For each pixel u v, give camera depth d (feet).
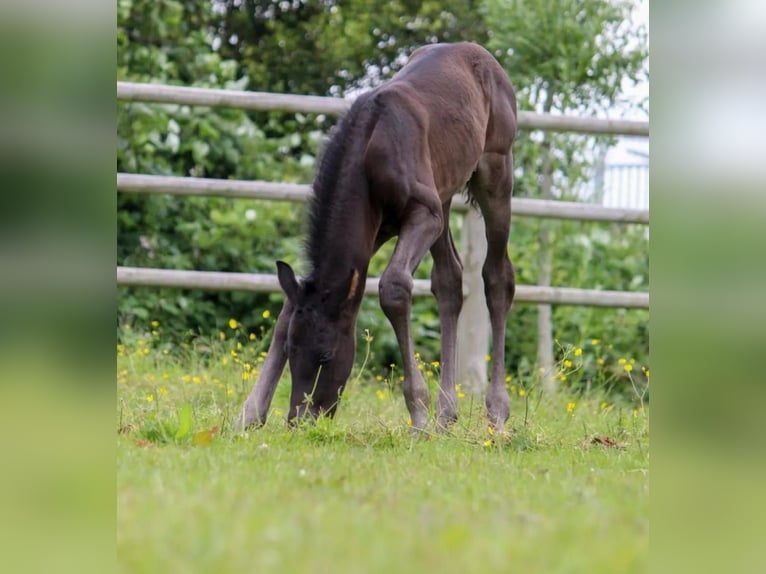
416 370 26.71
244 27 76.28
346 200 26.94
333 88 77.56
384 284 26.14
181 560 12.18
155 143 47.98
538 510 16.01
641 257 52.11
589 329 49.26
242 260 48.55
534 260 50.60
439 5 77.20
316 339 26.23
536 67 50.80
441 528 14.01
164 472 17.97
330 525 14.06
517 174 52.24
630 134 40.75
